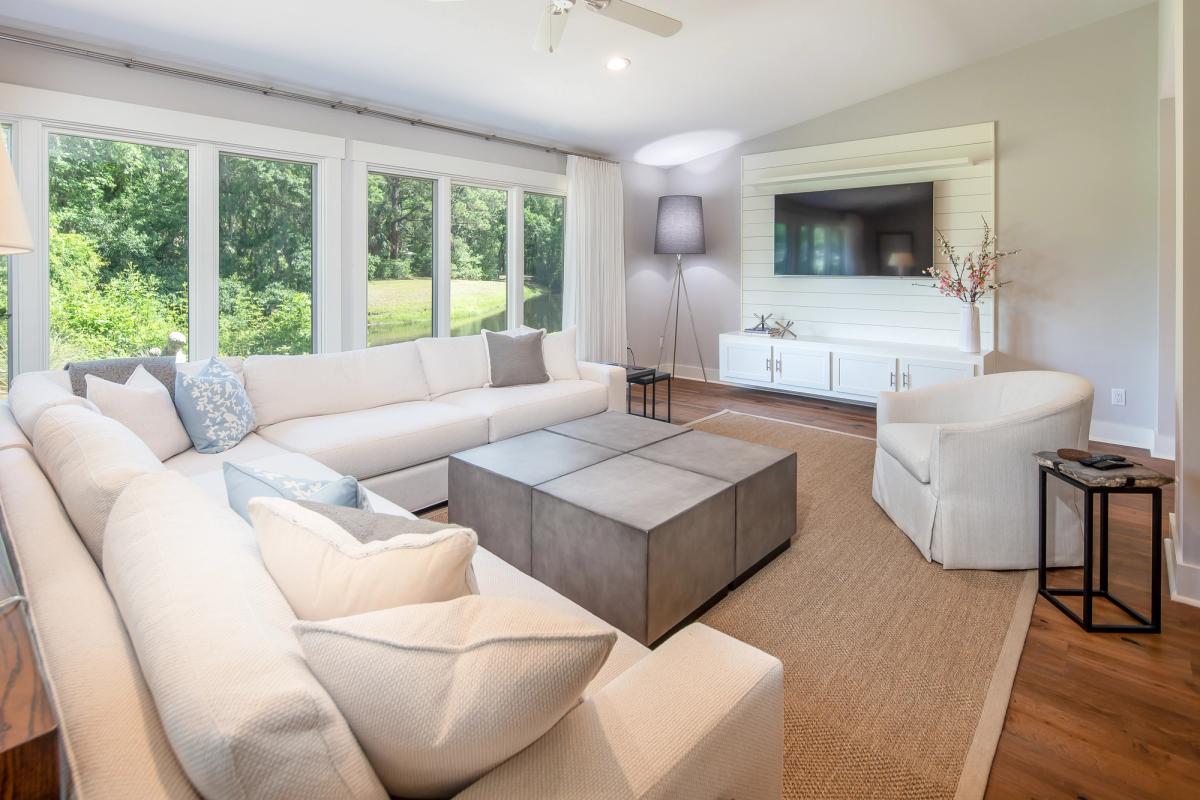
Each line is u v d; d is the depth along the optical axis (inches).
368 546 36.1
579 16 133.8
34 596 34.8
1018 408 107.7
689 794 31.9
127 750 25.0
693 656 39.4
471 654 26.5
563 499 82.6
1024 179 177.2
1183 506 85.4
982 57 179.0
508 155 205.5
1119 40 160.1
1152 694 68.0
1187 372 83.7
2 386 122.0
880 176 202.7
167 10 116.7
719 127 217.3
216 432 103.7
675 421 191.8
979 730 62.9
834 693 68.9
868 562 99.1
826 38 158.2
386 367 137.6
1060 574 94.7
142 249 136.5
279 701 24.3
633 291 256.5
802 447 163.5
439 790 29.0
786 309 233.5
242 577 34.7
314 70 146.3
